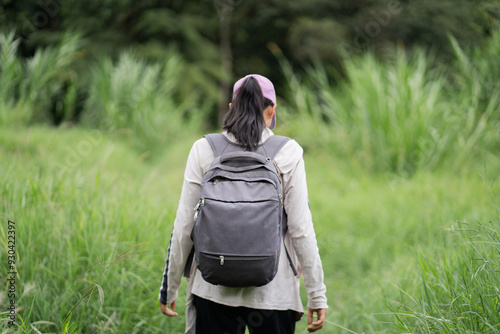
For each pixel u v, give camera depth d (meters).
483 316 2.03
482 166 6.25
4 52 9.24
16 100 9.71
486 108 7.09
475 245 2.49
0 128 7.69
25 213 2.95
